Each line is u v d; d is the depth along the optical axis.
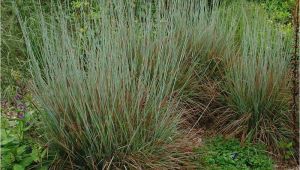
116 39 1.84
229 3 2.82
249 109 1.97
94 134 1.56
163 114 1.71
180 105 2.03
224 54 2.19
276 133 1.93
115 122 1.59
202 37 2.24
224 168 1.74
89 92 1.58
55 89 1.61
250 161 1.80
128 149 1.59
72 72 1.64
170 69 2.03
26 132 1.69
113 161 1.59
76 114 1.56
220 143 1.89
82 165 1.62
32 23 2.49
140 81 1.65
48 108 1.59
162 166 1.62
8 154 1.54
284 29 2.38
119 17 2.03
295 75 1.82
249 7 2.67
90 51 1.73
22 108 1.73
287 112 1.94
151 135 1.65
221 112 2.06
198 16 2.43
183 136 1.77
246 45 2.03
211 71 2.20
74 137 1.58
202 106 2.09
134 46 2.04
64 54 1.62
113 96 1.60
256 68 1.98
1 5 2.59
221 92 2.12
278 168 1.84
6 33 2.48
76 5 2.54
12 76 2.25
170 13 2.20
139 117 1.63
